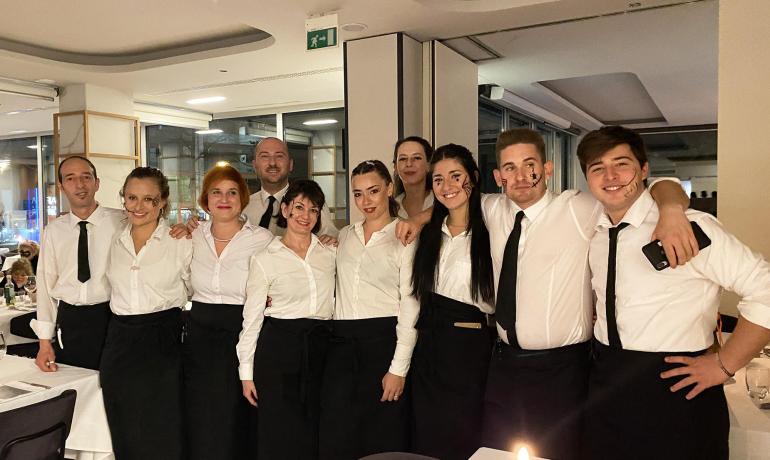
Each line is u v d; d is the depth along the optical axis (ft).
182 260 9.55
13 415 6.97
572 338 7.05
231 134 30.55
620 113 32.24
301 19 14.78
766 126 10.91
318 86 23.43
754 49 10.96
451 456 7.92
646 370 5.94
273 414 8.70
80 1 15.25
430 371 8.07
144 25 17.43
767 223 10.97
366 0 13.47
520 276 7.16
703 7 14.12
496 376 7.45
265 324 8.92
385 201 8.60
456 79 17.94
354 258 8.65
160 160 31.71
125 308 9.27
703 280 5.82
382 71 16.02
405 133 15.98
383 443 8.50
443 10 14.16
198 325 9.37
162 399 9.28
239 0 13.48
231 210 9.17
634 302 6.01
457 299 7.93
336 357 8.67
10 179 37.24
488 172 17.94
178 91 24.23
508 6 14.06
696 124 33.86
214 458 9.17
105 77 21.48
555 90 26.25
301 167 28.84
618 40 16.92
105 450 9.25
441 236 8.07
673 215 5.68
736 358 5.54
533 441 7.13
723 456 5.93
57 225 9.92
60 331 9.77
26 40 18.89
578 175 34.86
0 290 20.15
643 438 5.97
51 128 33.35
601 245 6.41
